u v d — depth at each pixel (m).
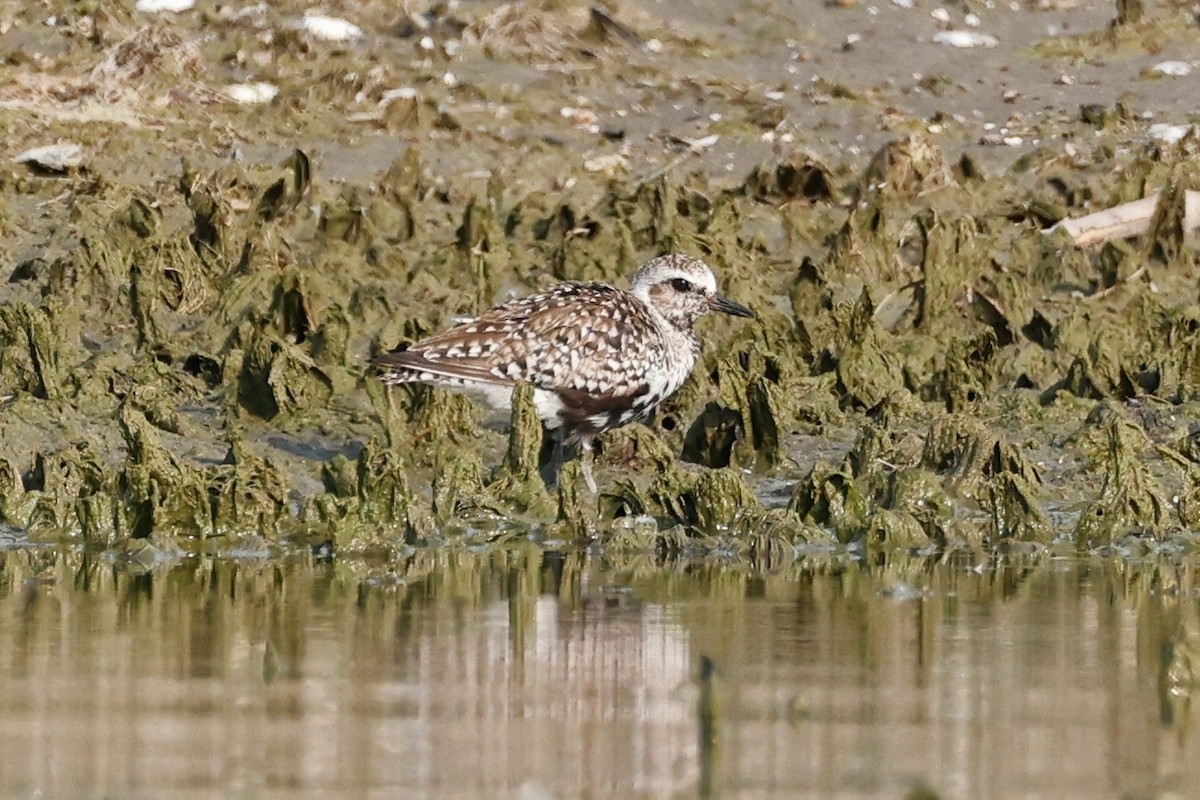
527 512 14.40
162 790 8.52
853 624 11.62
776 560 13.62
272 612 11.77
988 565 13.52
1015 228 21.23
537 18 24.03
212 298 18.38
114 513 13.80
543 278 19.14
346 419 15.96
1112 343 17.88
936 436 15.17
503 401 15.01
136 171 20.58
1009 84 24.45
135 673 10.34
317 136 21.72
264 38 22.95
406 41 23.53
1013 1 26.55
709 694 9.61
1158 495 14.43
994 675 10.49
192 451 15.22
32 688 10.01
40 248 19.02
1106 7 26.75
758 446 15.66
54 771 8.73
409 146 21.50
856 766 8.98
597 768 8.92
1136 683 10.38
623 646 11.03
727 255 19.48
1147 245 20.62
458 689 10.15
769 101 23.38
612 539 13.81
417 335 17.02
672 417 16.53
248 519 13.85
